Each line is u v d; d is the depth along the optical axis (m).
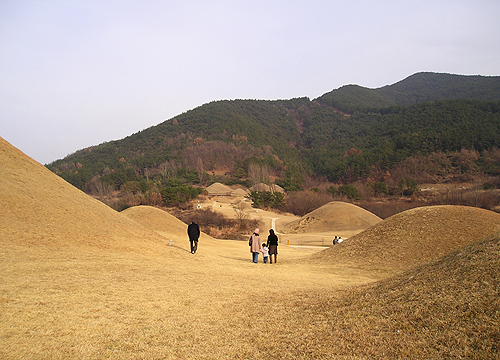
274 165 162.88
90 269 12.58
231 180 140.75
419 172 121.38
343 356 6.34
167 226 35.72
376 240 22.42
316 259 22.36
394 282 9.75
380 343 6.53
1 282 9.84
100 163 167.50
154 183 116.56
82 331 7.53
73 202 20.53
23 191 18.45
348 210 58.62
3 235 14.36
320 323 7.95
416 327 6.73
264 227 64.88
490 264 7.89
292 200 92.00
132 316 8.65
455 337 6.07
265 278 14.32
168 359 6.64
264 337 7.59
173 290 11.15
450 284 7.82
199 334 7.84
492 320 6.12
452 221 22.28
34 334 7.15
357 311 8.17
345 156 166.12
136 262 14.86
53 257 13.44
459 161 123.19
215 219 67.12
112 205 88.31
